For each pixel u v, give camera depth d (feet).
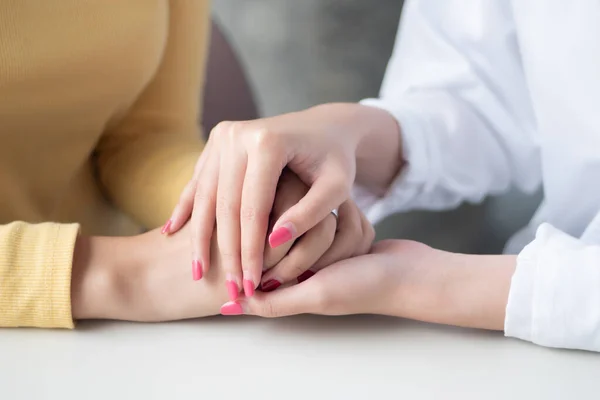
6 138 3.72
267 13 6.22
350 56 6.02
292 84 6.30
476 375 2.81
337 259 3.12
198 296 3.06
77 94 3.76
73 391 2.75
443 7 4.19
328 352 2.91
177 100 4.26
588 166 3.74
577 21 3.63
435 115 4.05
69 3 3.61
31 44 3.55
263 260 3.03
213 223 3.10
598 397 2.73
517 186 4.38
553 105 3.77
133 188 3.95
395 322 3.06
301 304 3.00
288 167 3.15
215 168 3.12
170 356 2.90
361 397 2.73
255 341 2.97
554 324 2.90
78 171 4.16
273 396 2.73
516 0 3.81
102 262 3.11
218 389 2.76
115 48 3.76
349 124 3.47
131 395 2.74
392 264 3.06
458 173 4.09
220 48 6.21
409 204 4.09
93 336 3.01
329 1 5.93
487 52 4.05
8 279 3.02
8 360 2.89
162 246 3.15
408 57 4.33
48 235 3.09
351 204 3.20
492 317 2.97
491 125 4.15
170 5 4.15
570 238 3.04
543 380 2.79
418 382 2.78
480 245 5.47
